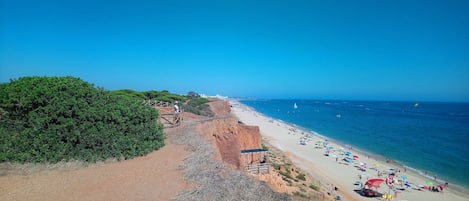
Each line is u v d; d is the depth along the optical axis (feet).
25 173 34.24
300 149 186.60
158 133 53.47
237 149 91.56
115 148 43.52
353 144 214.48
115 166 39.86
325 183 115.75
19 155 37.01
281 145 198.18
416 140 232.53
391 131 289.94
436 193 108.27
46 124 40.50
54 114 40.57
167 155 46.83
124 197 28.66
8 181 31.45
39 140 38.73
